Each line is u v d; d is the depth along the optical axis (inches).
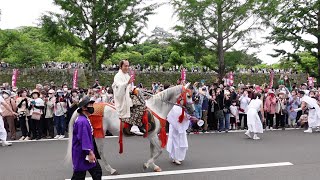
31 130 488.4
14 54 1290.6
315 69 1241.4
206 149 418.6
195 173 313.9
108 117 296.2
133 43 1071.6
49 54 1843.0
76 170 216.8
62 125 499.2
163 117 312.8
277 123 605.3
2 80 1073.5
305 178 298.8
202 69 1384.1
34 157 373.1
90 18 1050.7
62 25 991.6
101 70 1165.1
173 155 348.8
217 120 571.8
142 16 1047.0
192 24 1023.6
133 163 349.7
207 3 979.3
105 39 1056.2
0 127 433.7
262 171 320.8
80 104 219.1
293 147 431.5
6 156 377.7
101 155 301.9
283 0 1138.0
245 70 1459.2
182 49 1055.0
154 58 1792.6
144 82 1216.2
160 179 294.8
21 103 482.9
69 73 1125.1
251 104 501.4
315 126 555.8
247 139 488.7
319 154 391.5
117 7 1022.4
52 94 500.7
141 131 295.3
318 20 1138.7
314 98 580.7
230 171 320.8
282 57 1185.4
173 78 1249.4
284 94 613.9
